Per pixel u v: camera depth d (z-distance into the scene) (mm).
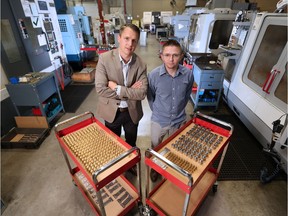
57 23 3842
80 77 4551
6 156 2219
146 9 12938
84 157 1301
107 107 1605
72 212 1592
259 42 2377
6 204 1664
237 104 2744
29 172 1995
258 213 1574
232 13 3387
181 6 12711
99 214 1430
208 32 3465
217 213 1566
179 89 1498
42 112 2547
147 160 1237
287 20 1898
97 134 1557
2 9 2459
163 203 1508
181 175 1129
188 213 1402
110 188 1659
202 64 3020
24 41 2832
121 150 1366
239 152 2240
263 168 1854
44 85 2641
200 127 1568
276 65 1975
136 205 1635
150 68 5523
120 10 11492
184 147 1349
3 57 2490
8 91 2371
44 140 2484
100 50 4363
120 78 1482
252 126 2359
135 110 1671
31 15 2994
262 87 2203
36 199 1706
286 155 1753
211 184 1619
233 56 2807
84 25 5477
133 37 1259
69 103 3561
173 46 1282
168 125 1638
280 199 1693
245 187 1808
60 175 1952
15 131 2541
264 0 3834
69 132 1581
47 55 3492
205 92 3154
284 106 1843
